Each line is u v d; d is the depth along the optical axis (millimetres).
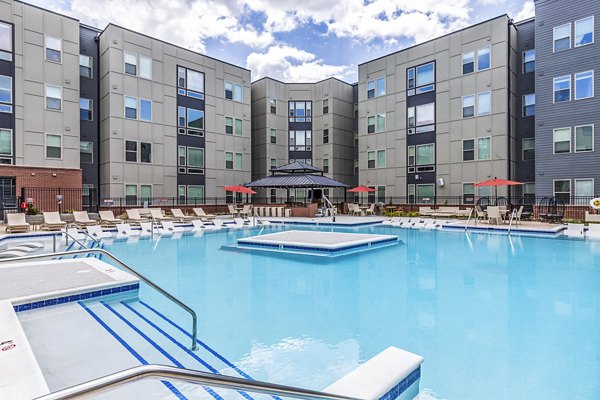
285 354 4316
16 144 19812
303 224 20656
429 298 6641
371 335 4918
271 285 7621
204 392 3389
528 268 9188
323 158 32062
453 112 24531
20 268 7730
